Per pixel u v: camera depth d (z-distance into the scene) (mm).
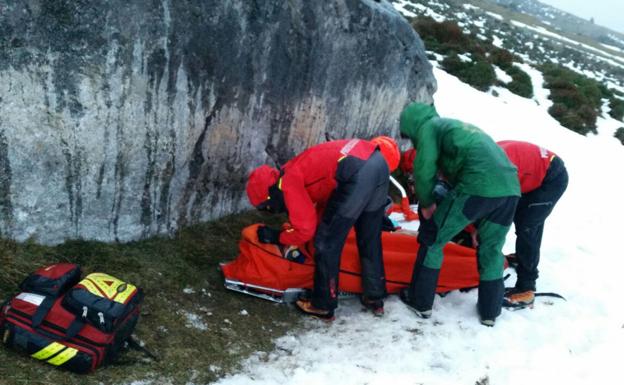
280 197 3531
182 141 3908
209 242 4242
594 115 12688
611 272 5289
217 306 3617
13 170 3207
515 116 10453
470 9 37969
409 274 4070
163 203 4004
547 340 3908
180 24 3572
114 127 3504
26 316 2691
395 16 5410
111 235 3783
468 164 3514
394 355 3482
